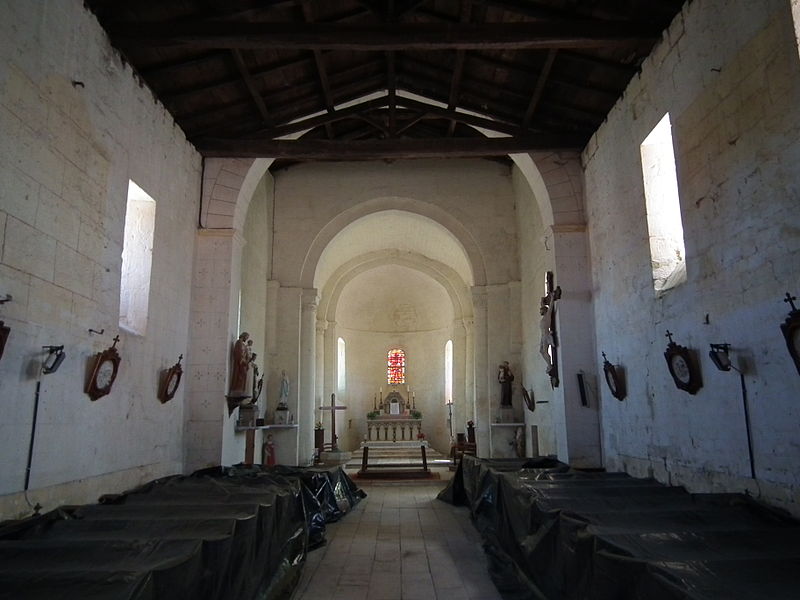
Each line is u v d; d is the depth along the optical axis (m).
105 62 6.62
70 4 5.89
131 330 7.33
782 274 4.87
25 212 5.10
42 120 5.37
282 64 8.78
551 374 10.12
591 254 9.58
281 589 5.32
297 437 14.25
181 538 3.87
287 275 14.97
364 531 8.31
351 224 15.37
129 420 7.20
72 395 5.83
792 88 4.70
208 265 9.58
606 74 8.15
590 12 7.35
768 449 5.12
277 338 14.67
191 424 9.17
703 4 6.01
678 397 6.71
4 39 4.83
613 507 5.28
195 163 9.59
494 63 8.89
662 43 6.93
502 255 14.99
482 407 14.65
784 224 4.83
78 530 4.34
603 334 9.08
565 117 9.63
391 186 15.27
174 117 8.77
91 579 2.99
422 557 6.87
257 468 9.34
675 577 3.02
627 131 8.06
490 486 8.08
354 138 13.55
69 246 5.80
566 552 4.39
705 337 6.09
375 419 21.50
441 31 7.10
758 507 4.91
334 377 19.31
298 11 7.93
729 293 5.64
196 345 9.37
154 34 6.76
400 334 23.94
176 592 3.28
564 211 9.90
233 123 9.71
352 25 7.07
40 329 5.29
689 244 6.34
